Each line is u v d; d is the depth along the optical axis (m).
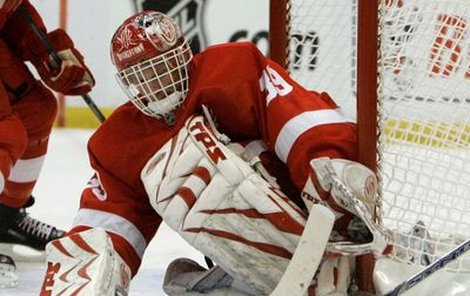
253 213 7.44
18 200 11.14
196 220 7.53
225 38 23.98
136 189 8.09
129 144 7.95
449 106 8.05
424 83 8.08
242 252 7.56
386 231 7.46
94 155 8.16
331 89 10.23
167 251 11.78
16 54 10.65
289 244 7.46
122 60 7.67
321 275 7.53
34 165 11.05
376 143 7.71
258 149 8.04
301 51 9.99
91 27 23.84
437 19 8.08
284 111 7.64
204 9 23.86
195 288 8.53
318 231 6.94
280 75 7.89
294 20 9.85
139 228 8.16
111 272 7.57
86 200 8.16
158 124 7.89
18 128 9.16
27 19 10.41
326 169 7.12
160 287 9.69
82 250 7.66
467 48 8.05
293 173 7.59
